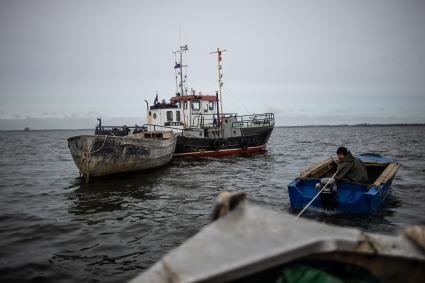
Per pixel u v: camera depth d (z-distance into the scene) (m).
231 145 23.36
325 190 7.65
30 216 8.94
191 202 10.12
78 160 13.65
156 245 6.65
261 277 2.61
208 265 2.29
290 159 22.38
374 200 7.48
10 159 28.17
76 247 6.62
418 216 8.02
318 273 2.49
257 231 2.64
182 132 21.48
